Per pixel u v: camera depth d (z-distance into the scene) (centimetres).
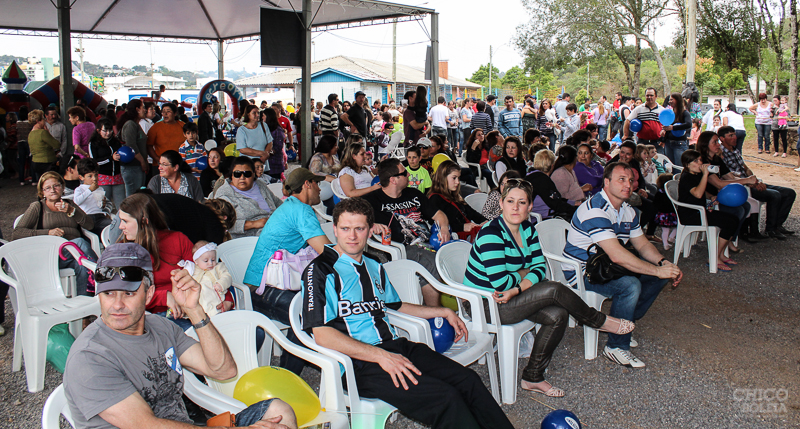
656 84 4403
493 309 315
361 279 263
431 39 1319
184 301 206
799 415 303
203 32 1702
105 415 173
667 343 398
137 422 175
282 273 319
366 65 3547
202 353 214
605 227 359
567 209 541
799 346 390
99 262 180
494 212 480
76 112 843
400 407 238
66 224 431
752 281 526
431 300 382
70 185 596
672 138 913
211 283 294
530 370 327
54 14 1407
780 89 2683
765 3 2311
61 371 327
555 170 591
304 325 247
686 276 545
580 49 2567
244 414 201
